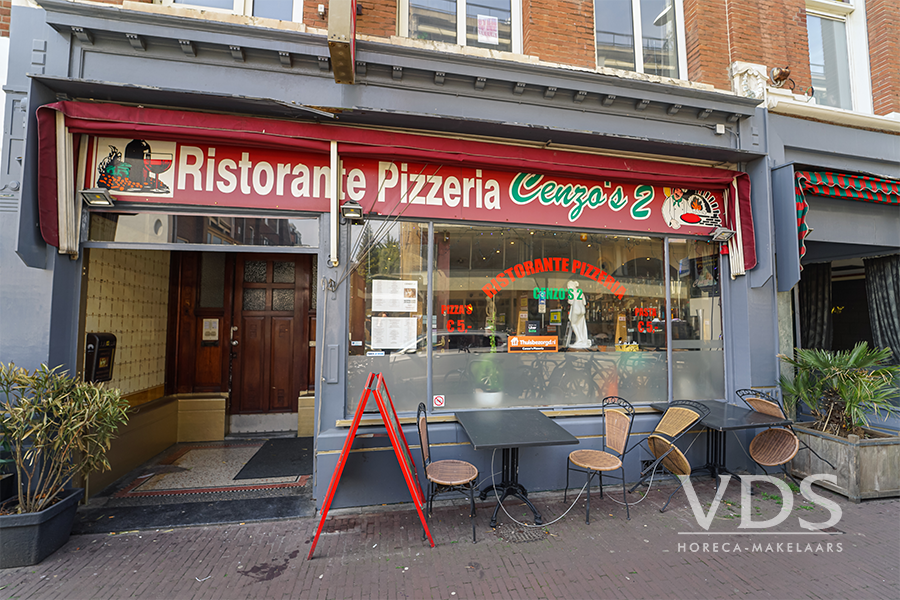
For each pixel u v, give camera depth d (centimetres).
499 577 298
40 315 364
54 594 274
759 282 511
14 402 349
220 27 381
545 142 470
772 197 525
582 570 306
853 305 907
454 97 439
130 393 499
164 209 407
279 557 322
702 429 495
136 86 363
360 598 274
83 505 403
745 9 545
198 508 401
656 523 378
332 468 398
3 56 379
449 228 464
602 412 471
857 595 278
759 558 322
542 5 494
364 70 416
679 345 520
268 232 429
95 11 365
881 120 562
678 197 520
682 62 557
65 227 372
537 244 487
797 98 543
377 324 438
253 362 656
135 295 508
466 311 462
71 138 376
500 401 464
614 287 506
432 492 378
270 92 404
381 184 439
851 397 443
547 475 446
